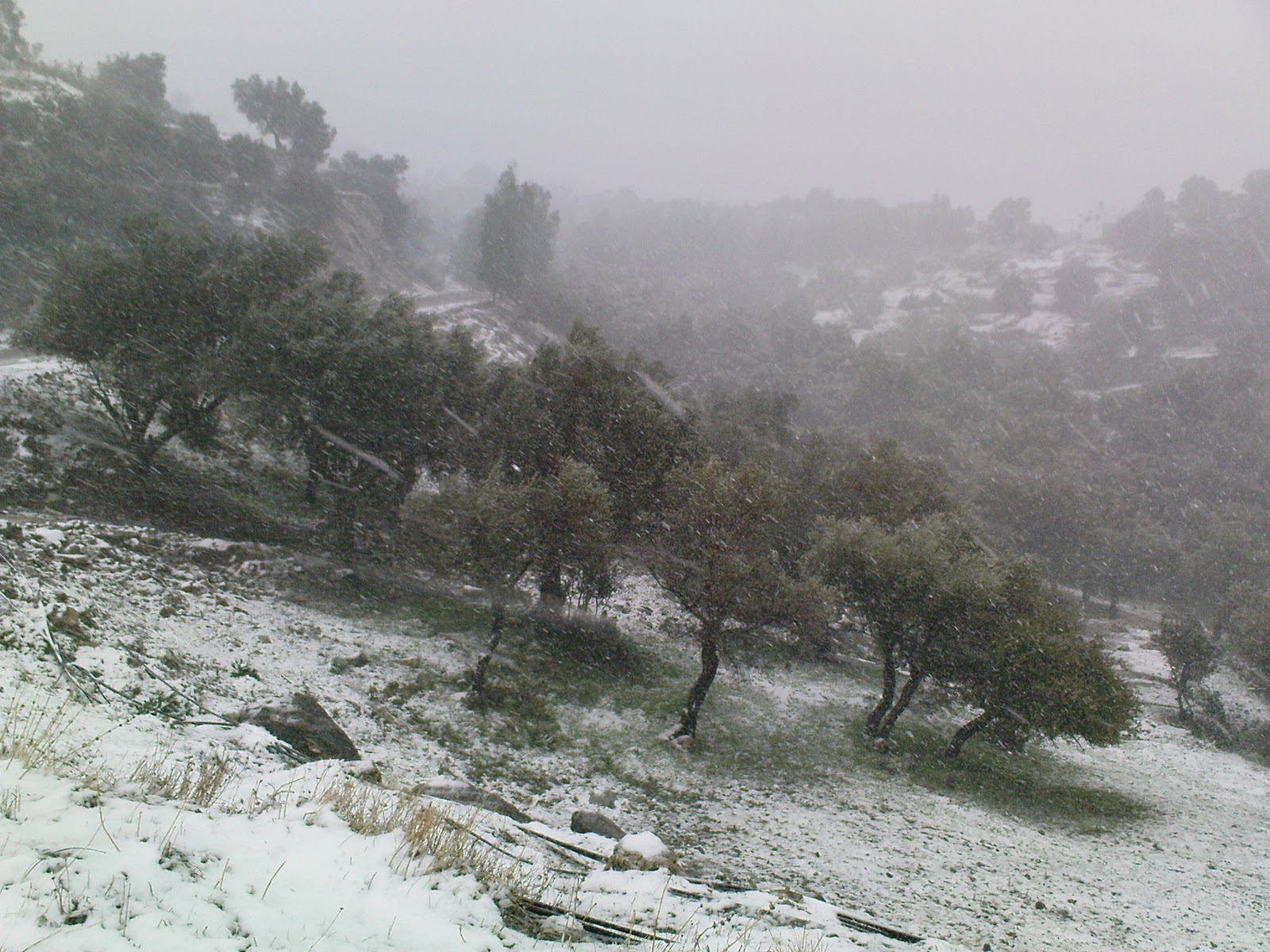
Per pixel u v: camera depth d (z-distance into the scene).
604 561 23.02
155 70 85.94
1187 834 20.83
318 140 100.00
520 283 94.00
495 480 21.50
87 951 3.03
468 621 24.92
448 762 15.10
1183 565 64.44
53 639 9.23
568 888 5.83
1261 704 39.94
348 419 25.88
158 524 23.48
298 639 18.67
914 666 23.84
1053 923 12.34
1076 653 22.97
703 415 41.88
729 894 6.59
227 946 3.37
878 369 102.31
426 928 4.11
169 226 26.84
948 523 29.12
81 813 4.29
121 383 26.05
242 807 5.52
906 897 12.51
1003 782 22.67
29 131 54.00
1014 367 117.12
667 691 24.02
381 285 90.00
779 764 20.41
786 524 31.02
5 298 38.31
